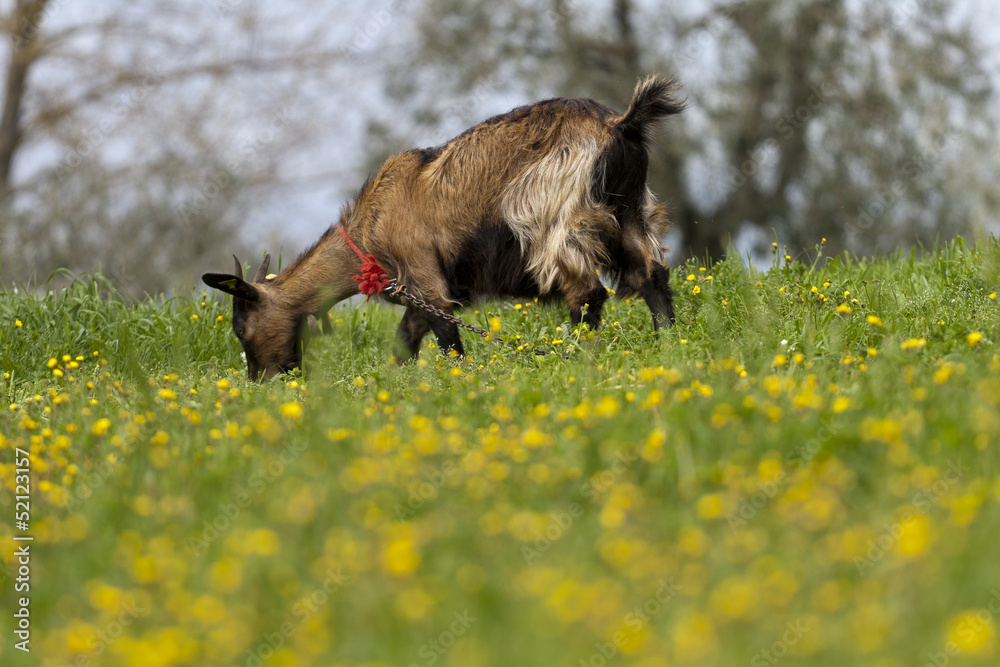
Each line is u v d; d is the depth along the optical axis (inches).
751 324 490.3
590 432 345.7
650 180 1873.8
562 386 440.8
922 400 341.4
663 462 310.7
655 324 575.5
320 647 228.5
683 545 258.8
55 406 488.7
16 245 1904.5
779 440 319.3
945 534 249.3
